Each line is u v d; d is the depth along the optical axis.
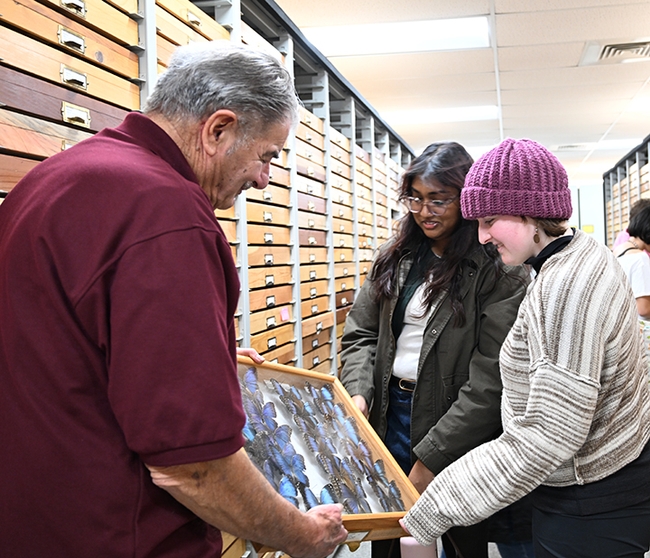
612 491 1.16
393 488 1.39
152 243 0.76
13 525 0.82
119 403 0.75
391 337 1.89
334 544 1.08
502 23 4.67
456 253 1.73
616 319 1.11
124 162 0.81
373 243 4.55
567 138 9.62
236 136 0.90
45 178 0.84
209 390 0.76
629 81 6.35
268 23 2.61
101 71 1.39
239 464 0.83
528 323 1.15
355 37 5.03
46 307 0.79
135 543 0.80
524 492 1.14
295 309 2.71
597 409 1.15
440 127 8.52
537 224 1.22
